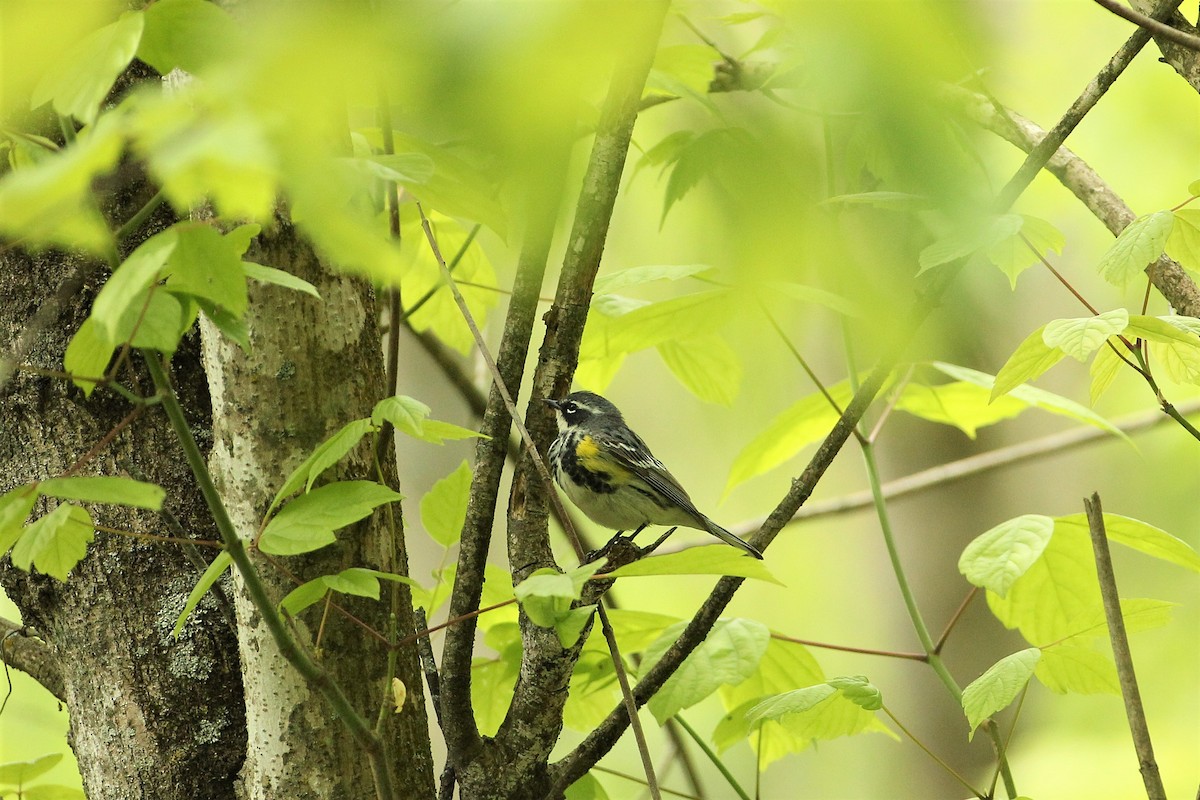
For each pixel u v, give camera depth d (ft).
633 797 53.57
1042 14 36.86
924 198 7.21
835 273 8.37
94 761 19.77
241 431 18.57
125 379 20.49
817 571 73.10
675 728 31.81
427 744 19.83
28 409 20.47
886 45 6.75
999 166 18.70
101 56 9.34
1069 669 22.85
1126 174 48.70
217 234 12.00
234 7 10.93
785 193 8.16
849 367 23.63
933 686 56.49
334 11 5.98
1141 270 17.44
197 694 19.79
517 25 5.89
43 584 20.13
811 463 20.76
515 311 19.92
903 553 58.65
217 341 18.65
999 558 20.16
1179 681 56.59
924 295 9.65
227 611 18.67
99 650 19.86
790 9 7.02
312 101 6.51
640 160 22.15
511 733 20.20
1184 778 46.73
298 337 18.61
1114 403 59.52
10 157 15.08
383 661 19.03
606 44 5.92
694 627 20.52
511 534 20.98
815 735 24.90
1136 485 59.57
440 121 6.24
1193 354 19.72
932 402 32.45
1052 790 45.80
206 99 7.32
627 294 36.09
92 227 9.80
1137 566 62.64
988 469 37.06
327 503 14.85
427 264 32.89
